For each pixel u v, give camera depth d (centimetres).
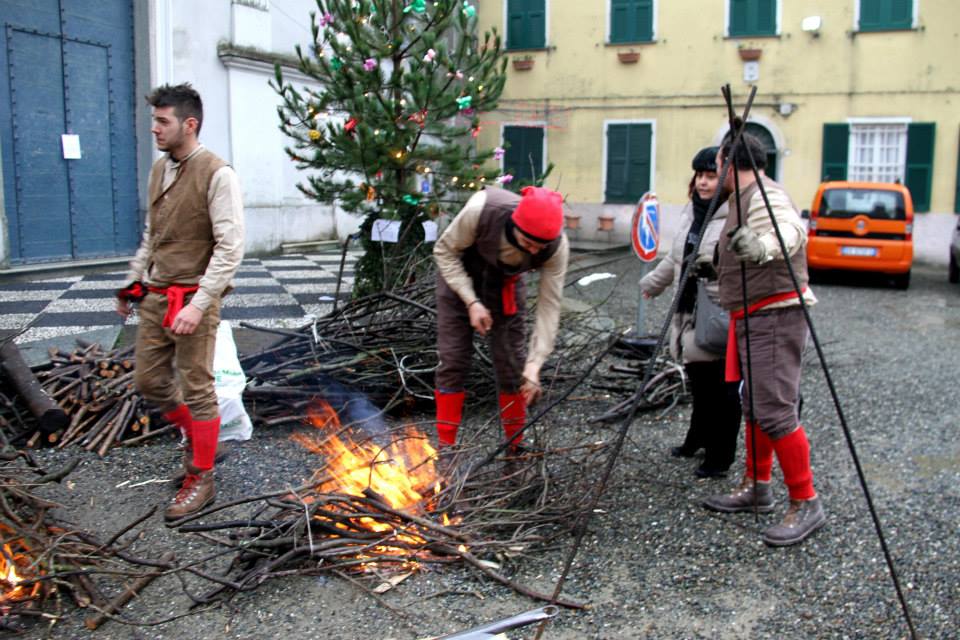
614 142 2150
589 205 2191
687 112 2086
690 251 440
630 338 724
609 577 340
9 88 1030
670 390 597
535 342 385
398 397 535
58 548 329
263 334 710
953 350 845
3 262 1031
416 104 719
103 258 1175
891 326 1005
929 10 1902
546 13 2153
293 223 1466
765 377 374
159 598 317
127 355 572
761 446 401
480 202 380
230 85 1310
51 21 1077
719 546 372
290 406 521
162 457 462
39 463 447
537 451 411
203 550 355
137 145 1222
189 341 379
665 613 315
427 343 557
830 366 751
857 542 379
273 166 1409
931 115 1931
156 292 387
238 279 1072
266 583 327
